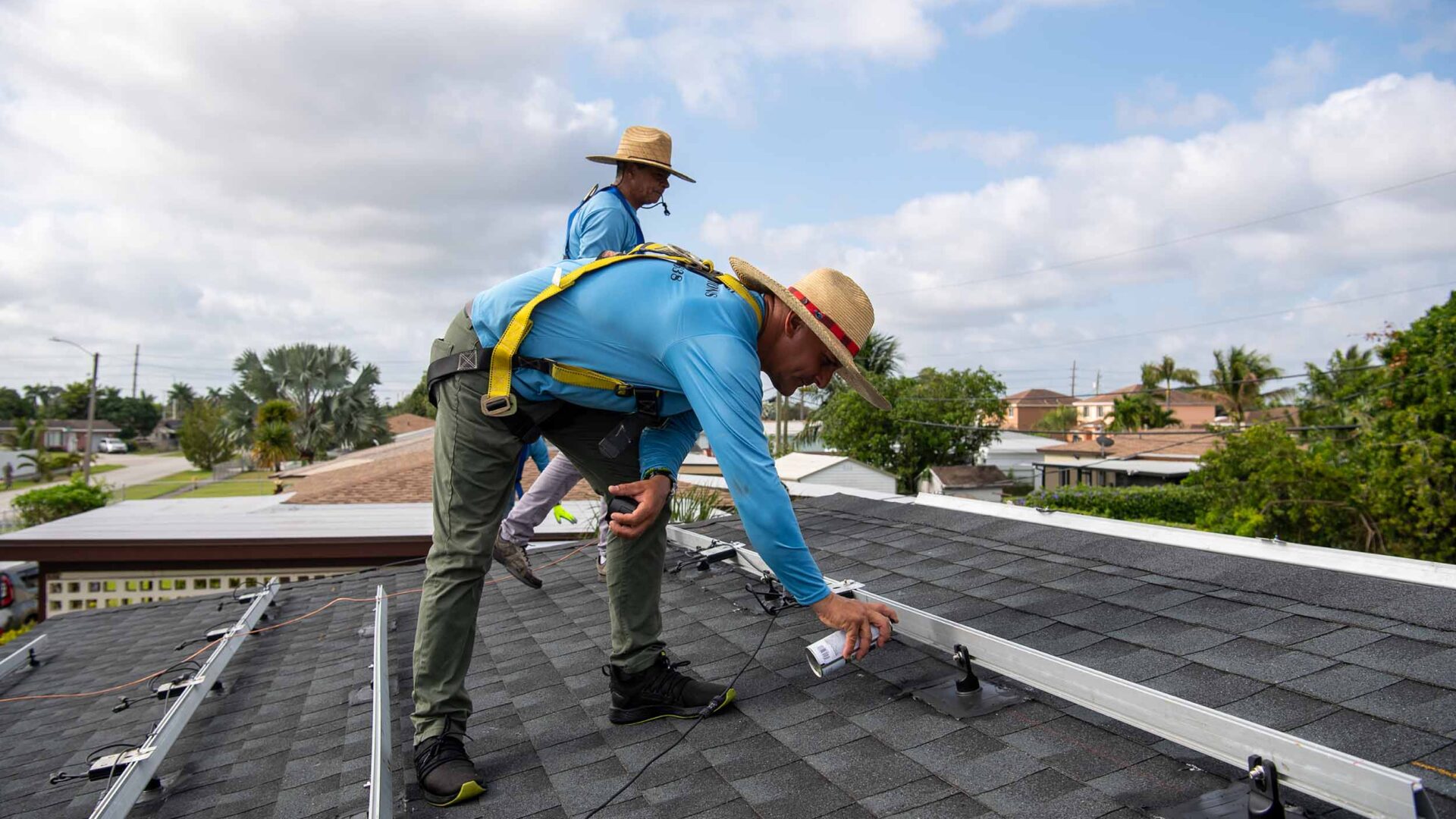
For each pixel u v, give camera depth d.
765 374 2.26
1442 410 17.11
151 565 9.80
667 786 1.91
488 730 2.47
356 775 2.36
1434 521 16.00
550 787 2.02
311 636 4.45
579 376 2.13
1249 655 2.01
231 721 3.19
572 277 2.12
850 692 2.26
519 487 2.58
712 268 2.10
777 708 2.24
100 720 3.66
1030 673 1.92
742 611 3.29
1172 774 1.57
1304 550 2.59
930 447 31.83
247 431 39.75
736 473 1.80
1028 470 41.72
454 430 2.20
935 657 2.38
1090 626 2.41
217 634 4.01
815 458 23.33
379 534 9.56
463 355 2.20
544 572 5.11
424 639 2.14
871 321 2.13
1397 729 1.55
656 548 2.35
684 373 1.92
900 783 1.71
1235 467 19.31
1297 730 1.61
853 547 4.03
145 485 40.22
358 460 22.44
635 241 3.75
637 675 2.34
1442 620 1.98
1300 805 1.40
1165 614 2.39
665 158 3.78
